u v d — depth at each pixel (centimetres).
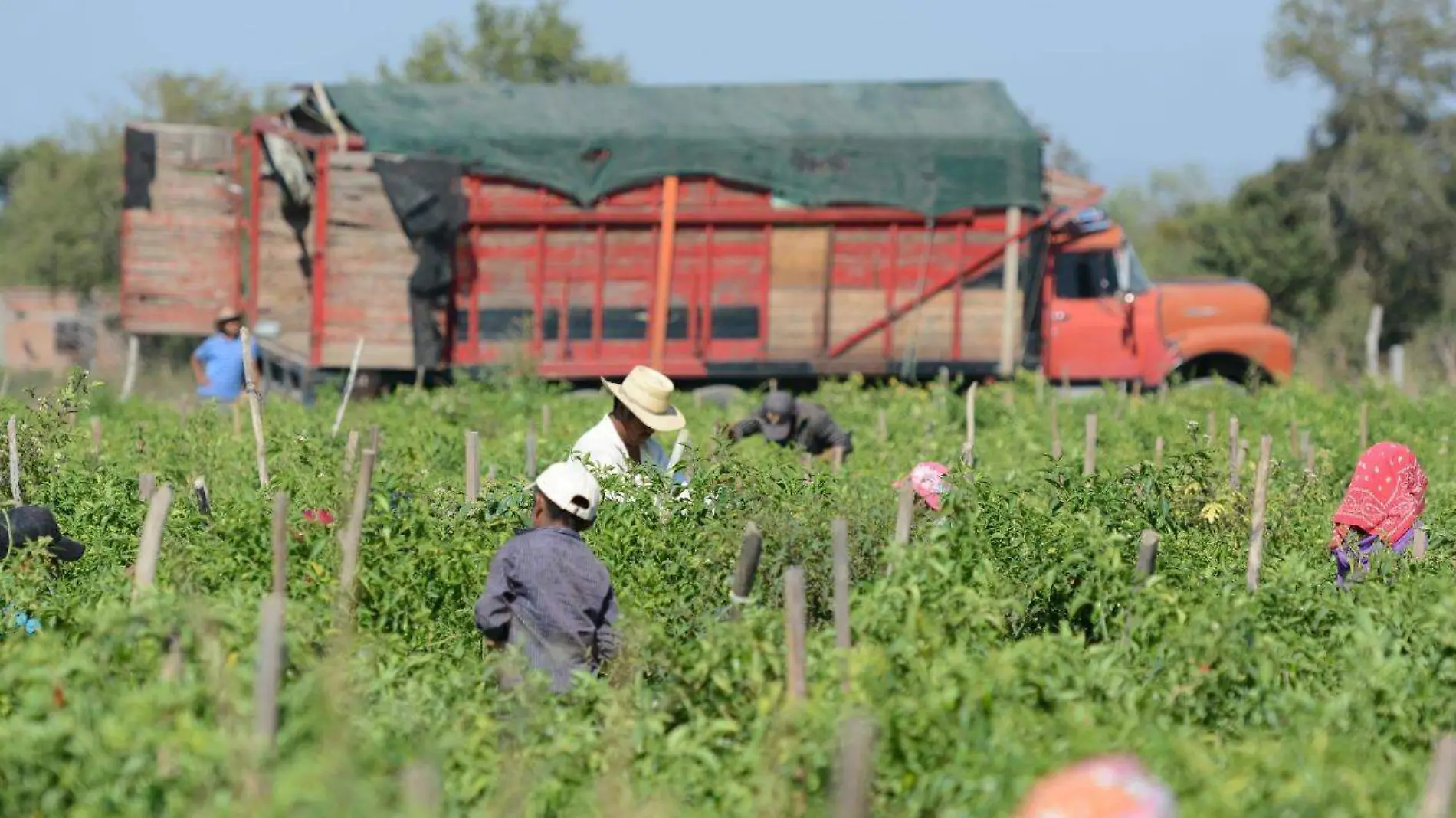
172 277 9969
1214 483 4631
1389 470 4297
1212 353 10362
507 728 2694
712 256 9194
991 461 6706
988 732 2491
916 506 4091
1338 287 19688
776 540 3753
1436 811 2180
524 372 8775
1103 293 10012
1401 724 2822
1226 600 3128
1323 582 3691
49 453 4731
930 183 9338
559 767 2583
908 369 9438
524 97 9156
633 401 4281
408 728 2606
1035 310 9769
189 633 2598
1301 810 2178
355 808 2022
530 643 3114
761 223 9200
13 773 2330
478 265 8881
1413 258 19638
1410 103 19475
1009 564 3622
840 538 2900
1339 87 19625
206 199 10006
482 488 4372
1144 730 2547
